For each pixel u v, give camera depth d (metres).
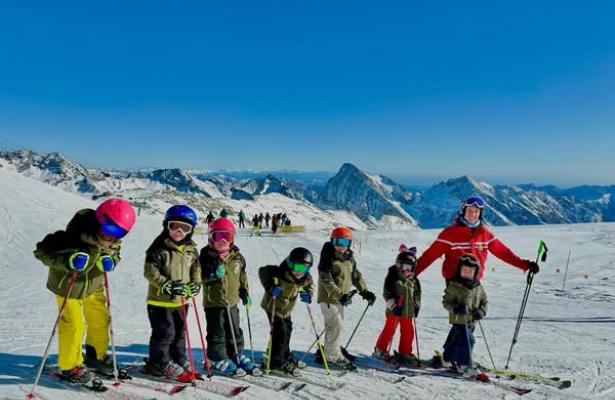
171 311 4.32
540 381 5.19
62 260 3.65
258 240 27.23
